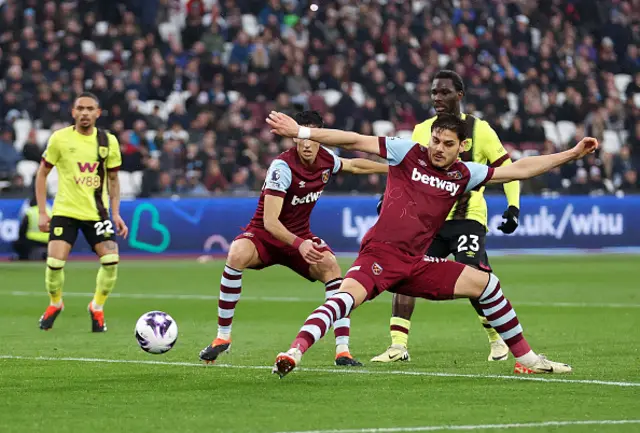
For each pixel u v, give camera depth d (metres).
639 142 78.19
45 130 66.38
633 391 17.36
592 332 27.59
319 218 61.28
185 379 18.84
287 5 78.69
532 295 39.25
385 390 17.52
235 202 61.06
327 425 14.32
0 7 69.38
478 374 19.53
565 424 14.41
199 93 69.00
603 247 67.06
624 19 88.19
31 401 16.44
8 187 59.16
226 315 21.16
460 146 18.36
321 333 17.42
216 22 72.94
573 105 77.62
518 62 81.19
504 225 23.22
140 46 69.38
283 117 17.98
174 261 57.47
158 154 63.09
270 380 18.70
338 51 75.06
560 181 70.06
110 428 14.19
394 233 18.41
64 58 67.62
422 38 79.06
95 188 28.84
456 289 18.80
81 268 52.88
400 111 72.06
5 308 34.59
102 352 23.34
